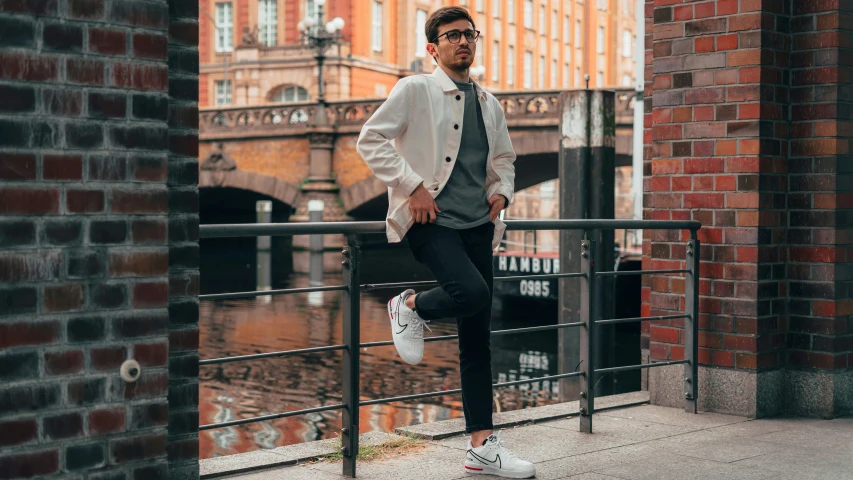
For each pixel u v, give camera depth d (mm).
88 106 2426
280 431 9594
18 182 2328
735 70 5016
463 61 3578
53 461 2414
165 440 2598
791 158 5125
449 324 17547
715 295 5125
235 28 51938
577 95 9297
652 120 5605
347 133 38688
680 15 5242
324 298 22562
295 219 39094
